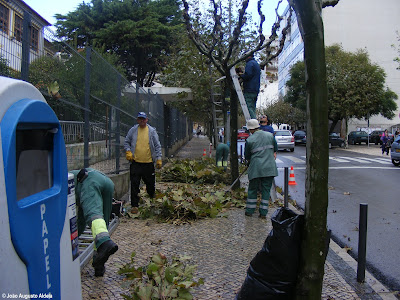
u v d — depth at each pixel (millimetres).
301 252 2932
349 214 8008
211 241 5609
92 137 7145
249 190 7324
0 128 1701
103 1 27078
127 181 9648
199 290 3891
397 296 4082
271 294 3000
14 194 1712
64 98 5598
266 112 64438
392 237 6320
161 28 26797
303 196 10266
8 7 4023
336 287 4078
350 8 53188
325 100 2787
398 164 17750
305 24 2770
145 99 13039
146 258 4797
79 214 4234
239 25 8508
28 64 4445
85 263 4457
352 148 36281
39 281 1926
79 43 26844
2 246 1624
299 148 35125
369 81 35625
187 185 10211
